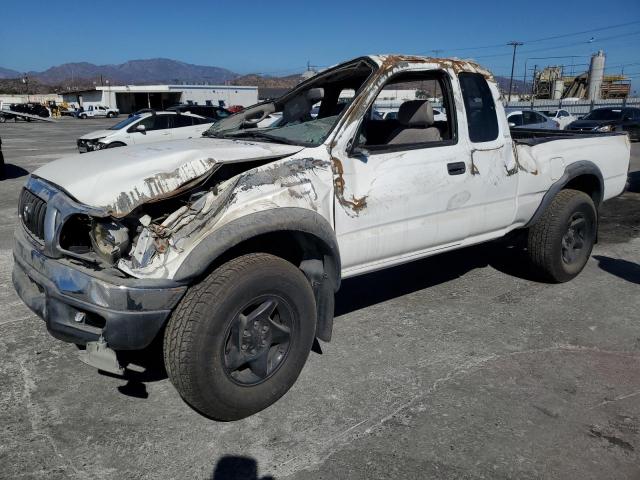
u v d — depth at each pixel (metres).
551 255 4.70
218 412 2.79
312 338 3.09
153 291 2.51
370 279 5.11
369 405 3.05
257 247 3.12
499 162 4.05
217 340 2.64
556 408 3.04
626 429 2.86
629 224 7.59
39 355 3.54
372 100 3.36
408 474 2.51
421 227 3.63
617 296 4.72
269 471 2.53
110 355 2.55
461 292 4.78
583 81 59.09
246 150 3.02
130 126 15.43
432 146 3.66
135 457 2.60
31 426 2.82
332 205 3.12
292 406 3.04
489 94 4.04
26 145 21.33
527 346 3.78
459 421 2.91
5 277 4.96
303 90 4.36
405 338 3.88
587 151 4.88
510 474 2.52
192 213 2.63
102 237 2.62
